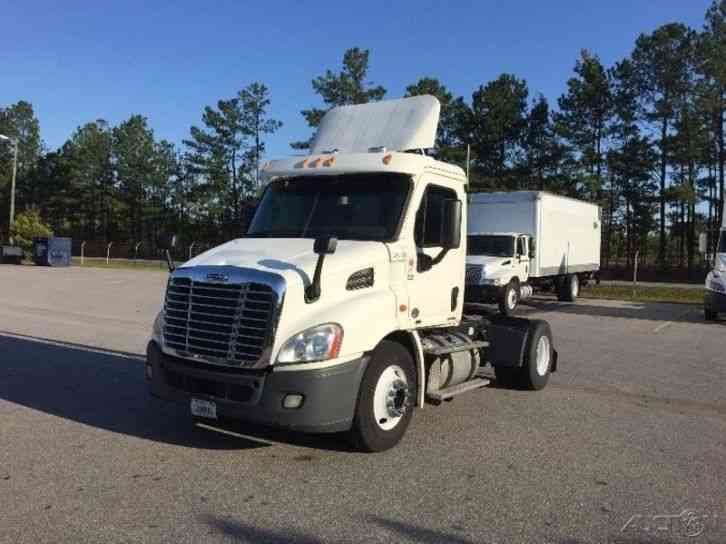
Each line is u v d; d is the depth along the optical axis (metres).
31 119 90.12
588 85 50.72
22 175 86.06
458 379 7.46
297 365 5.33
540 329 8.80
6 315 15.80
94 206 81.38
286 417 5.30
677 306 23.75
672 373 10.32
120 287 25.62
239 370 5.49
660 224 55.09
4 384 8.49
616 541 4.27
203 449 5.97
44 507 4.63
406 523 4.47
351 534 4.29
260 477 5.29
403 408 6.13
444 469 5.55
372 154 6.63
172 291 6.00
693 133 48.41
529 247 21.31
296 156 7.16
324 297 5.62
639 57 50.34
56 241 42.09
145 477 5.25
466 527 4.43
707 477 5.48
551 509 4.75
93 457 5.70
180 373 5.78
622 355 12.06
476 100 53.78
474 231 22.77
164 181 80.19
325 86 52.41
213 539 4.18
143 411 7.24
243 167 68.81
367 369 5.77
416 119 7.18
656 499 4.98
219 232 69.62
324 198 6.73
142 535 4.22
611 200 54.41
